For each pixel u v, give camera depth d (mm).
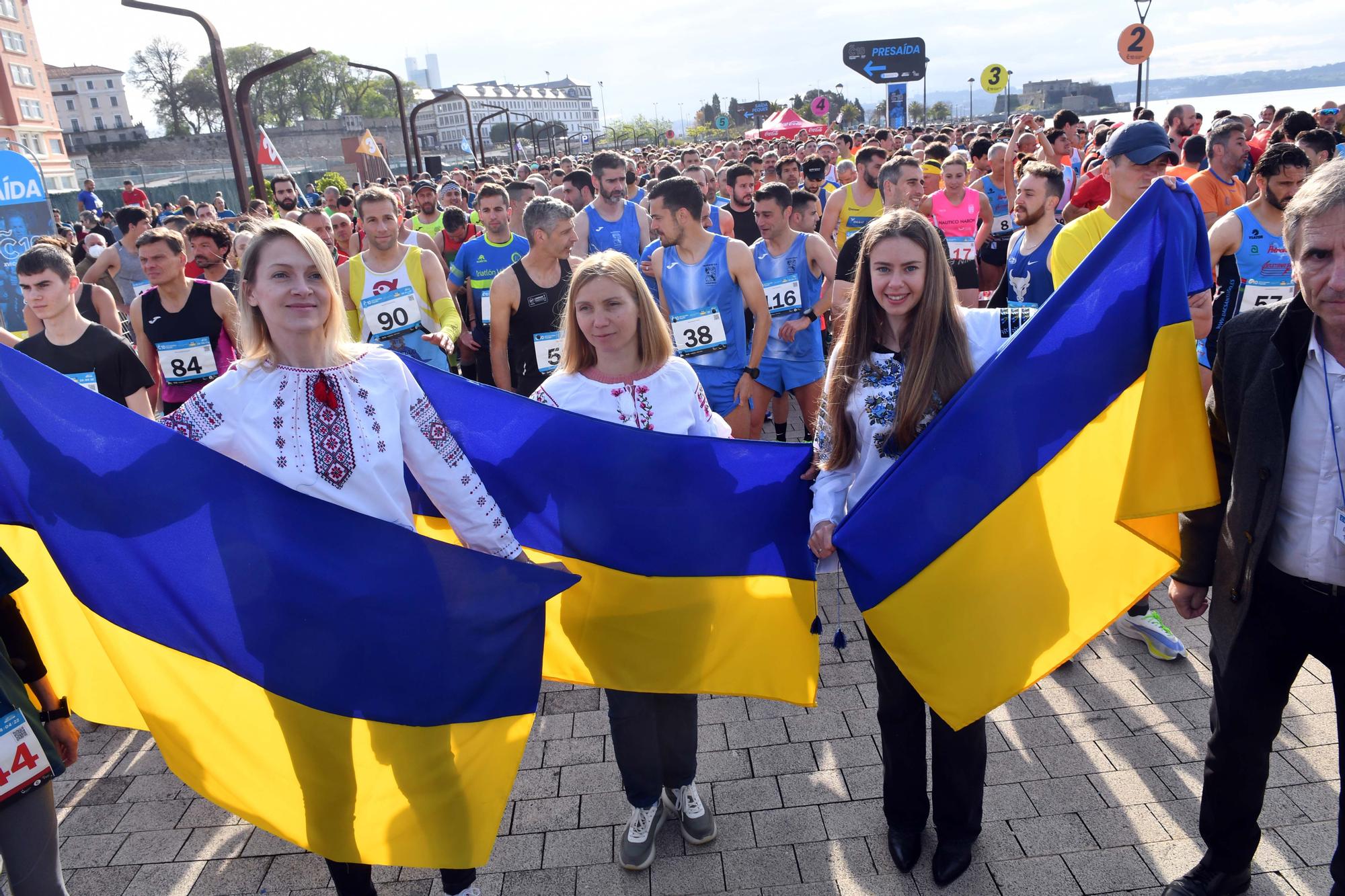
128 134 99062
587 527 3010
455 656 2469
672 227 4844
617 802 3377
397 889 3027
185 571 2418
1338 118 13445
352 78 141625
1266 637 2424
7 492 2492
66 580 2494
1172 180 2605
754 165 13367
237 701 2488
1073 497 2779
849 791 3316
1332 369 2203
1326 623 2324
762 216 5453
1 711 2211
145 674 2510
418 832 2498
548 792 3455
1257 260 4438
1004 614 2738
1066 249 3994
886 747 2891
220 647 2459
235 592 2408
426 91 177500
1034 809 3148
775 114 37031
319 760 2480
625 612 3070
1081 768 3328
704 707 3898
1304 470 2283
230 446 2377
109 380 4270
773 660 3084
